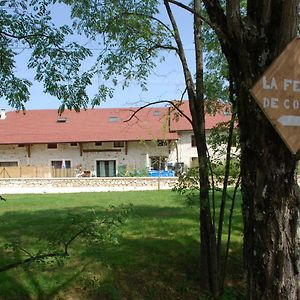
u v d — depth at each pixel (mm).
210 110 7297
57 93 7180
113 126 37438
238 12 2611
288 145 2559
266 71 2549
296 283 2672
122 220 5301
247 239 2789
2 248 8680
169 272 7992
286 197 2664
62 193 24375
